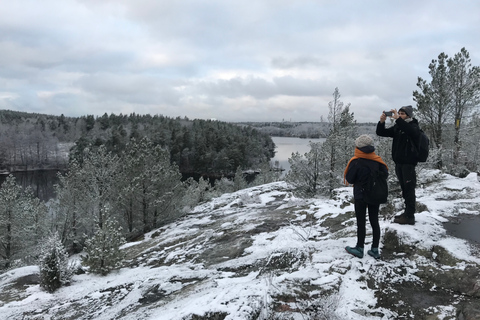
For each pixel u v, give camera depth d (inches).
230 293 144.3
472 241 175.3
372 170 164.9
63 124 4798.2
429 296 142.6
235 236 355.9
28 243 809.5
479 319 119.0
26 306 242.7
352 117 692.1
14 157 3494.1
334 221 310.8
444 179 401.4
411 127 183.6
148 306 195.9
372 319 127.6
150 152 753.6
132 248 482.0
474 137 712.4
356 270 162.9
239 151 3346.5
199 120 5251.0
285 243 283.7
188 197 896.9
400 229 187.2
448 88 693.9
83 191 860.6
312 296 141.9
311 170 570.6
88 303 233.0
